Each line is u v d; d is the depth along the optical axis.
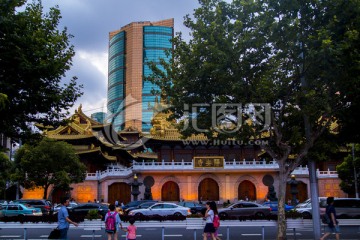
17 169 55.25
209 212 19.80
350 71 19.61
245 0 20.83
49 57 19.20
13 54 17.28
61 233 17.11
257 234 26.97
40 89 19.20
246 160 75.75
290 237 25.34
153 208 38.00
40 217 24.84
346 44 18.34
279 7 19.73
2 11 17.25
